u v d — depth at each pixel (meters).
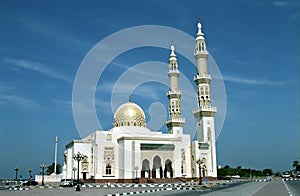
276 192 40.44
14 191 54.22
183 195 37.66
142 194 41.56
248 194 37.38
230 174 179.25
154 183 83.19
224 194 38.06
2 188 68.00
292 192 40.09
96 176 89.94
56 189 61.66
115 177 91.50
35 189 62.91
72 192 49.34
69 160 97.50
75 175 94.50
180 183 80.56
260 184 70.25
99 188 62.59
